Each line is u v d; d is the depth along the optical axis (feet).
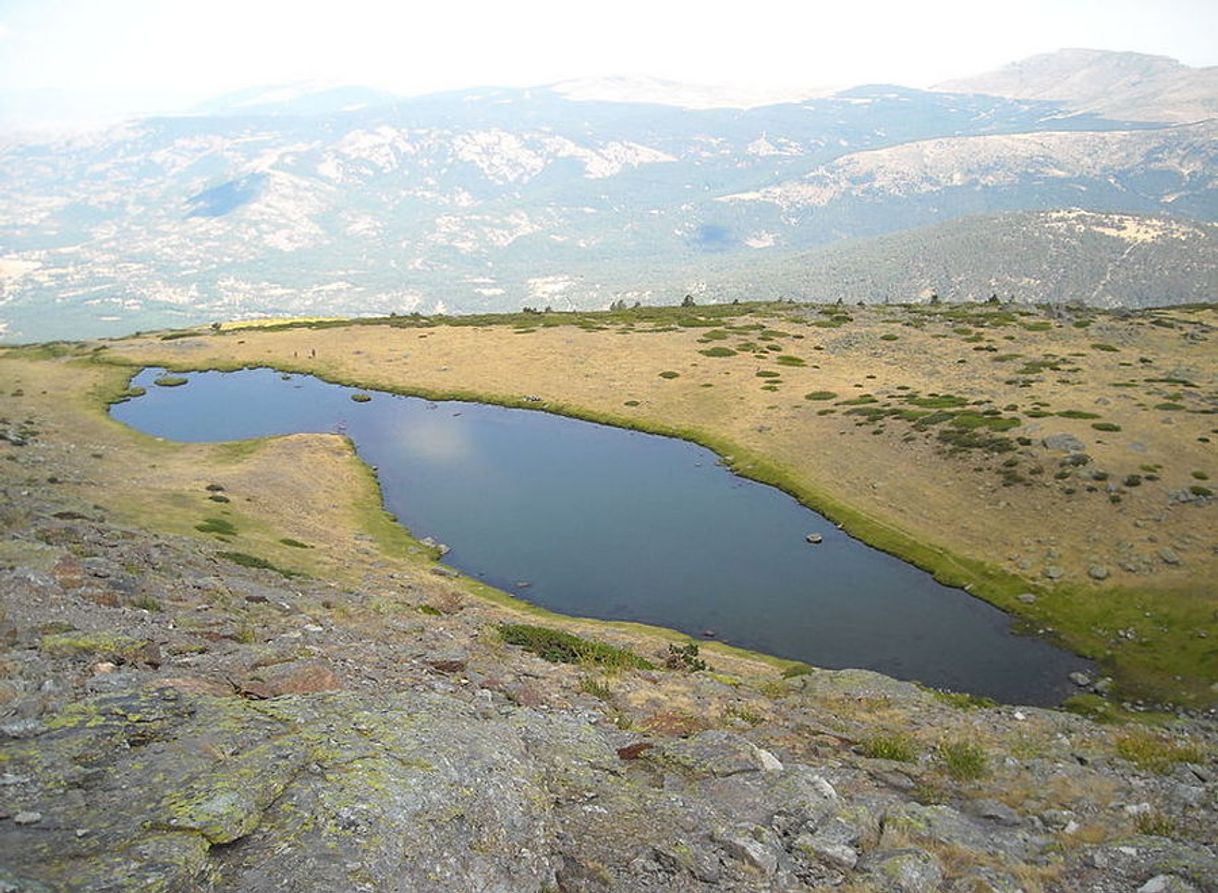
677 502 217.36
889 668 136.26
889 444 238.48
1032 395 267.59
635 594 165.58
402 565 167.22
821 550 186.60
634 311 550.36
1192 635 138.41
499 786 40.09
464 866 33.63
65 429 267.39
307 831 32.09
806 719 78.28
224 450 254.88
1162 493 184.55
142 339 480.64
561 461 252.42
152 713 41.37
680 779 51.08
